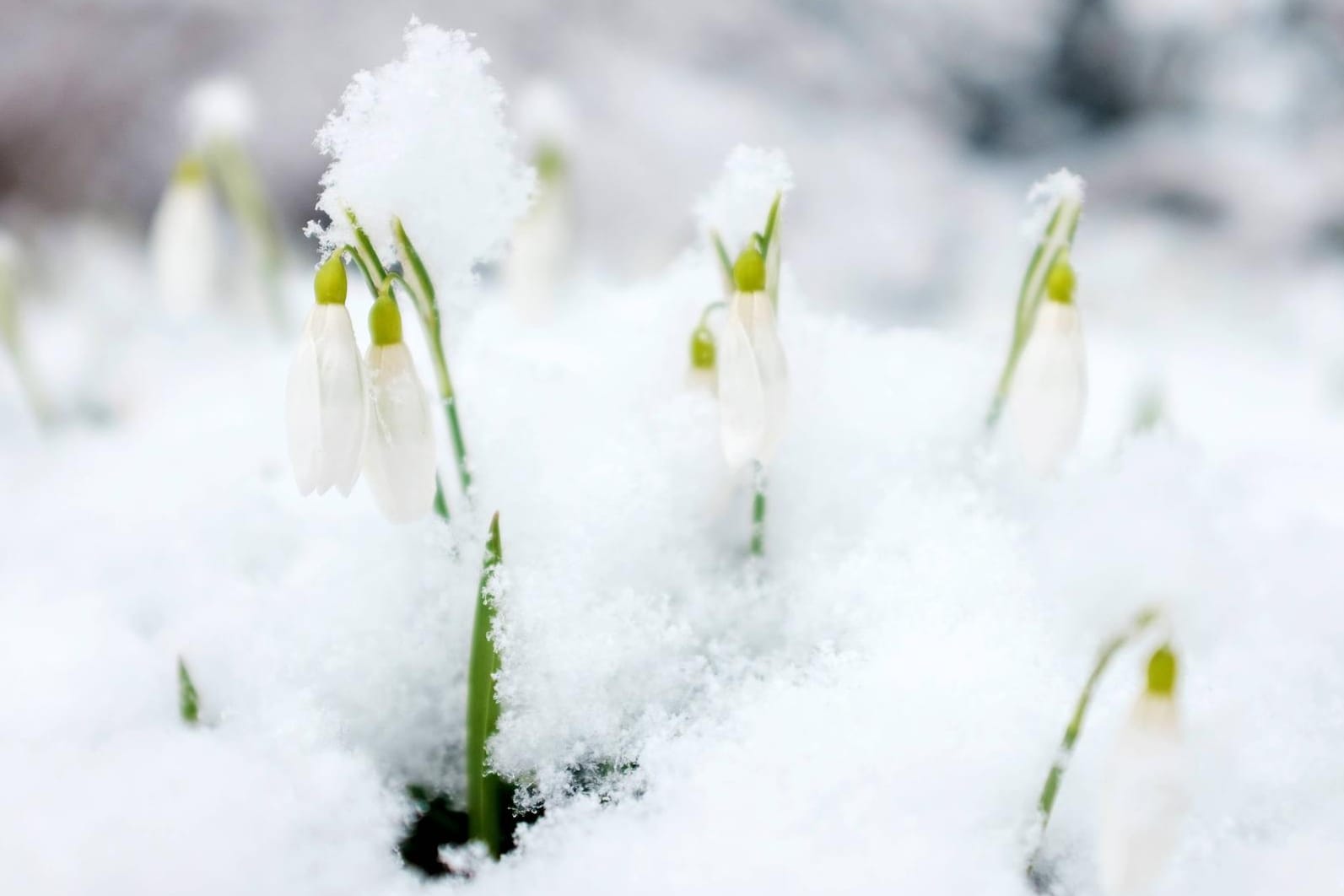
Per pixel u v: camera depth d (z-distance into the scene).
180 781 0.42
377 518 0.45
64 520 0.50
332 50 1.20
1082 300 1.21
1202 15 1.51
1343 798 0.42
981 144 1.46
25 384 0.59
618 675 0.43
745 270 0.41
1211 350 0.93
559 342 0.52
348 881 0.41
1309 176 1.41
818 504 0.46
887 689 0.42
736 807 0.41
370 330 0.41
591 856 0.41
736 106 1.31
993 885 0.41
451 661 0.44
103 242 1.13
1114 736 0.42
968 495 0.45
